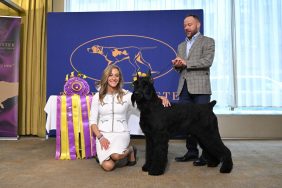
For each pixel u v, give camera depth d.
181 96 2.44
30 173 2.00
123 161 2.30
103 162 2.05
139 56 3.39
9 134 3.45
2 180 1.83
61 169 2.12
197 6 3.69
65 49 3.42
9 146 3.06
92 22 3.43
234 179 1.86
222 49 3.67
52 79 3.41
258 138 3.63
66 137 2.50
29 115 3.68
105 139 2.08
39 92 3.66
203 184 1.76
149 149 2.04
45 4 3.69
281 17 3.64
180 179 1.86
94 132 2.15
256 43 3.65
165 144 1.96
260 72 3.64
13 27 3.45
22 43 3.71
